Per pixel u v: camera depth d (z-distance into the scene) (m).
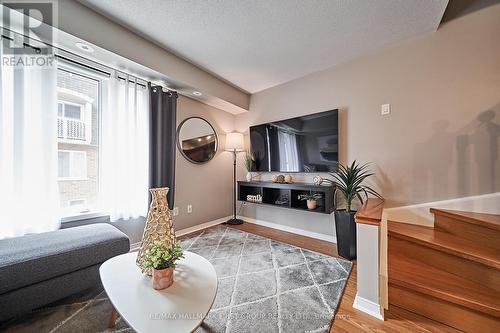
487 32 1.80
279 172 3.23
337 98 2.66
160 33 2.03
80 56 1.93
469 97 1.86
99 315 1.32
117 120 2.22
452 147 1.94
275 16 1.79
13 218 1.62
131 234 2.44
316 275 1.81
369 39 2.14
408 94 2.16
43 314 1.32
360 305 1.38
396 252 1.79
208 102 3.25
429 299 1.28
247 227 3.29
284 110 3.20
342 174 2.29
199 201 3.23
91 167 2.22
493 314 1.09
